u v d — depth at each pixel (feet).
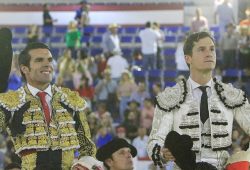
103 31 112.06
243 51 88.38
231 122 23.67
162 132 23.31
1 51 24.13
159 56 93.04
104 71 82.94
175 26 117.70
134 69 91.50
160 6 120.26
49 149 22.85
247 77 87.45
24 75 23.63
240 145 46.98
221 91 23.61
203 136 23.36
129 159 22.97
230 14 99.60
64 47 108.78
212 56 23.30
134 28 114.11
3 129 23.27
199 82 23.59
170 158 21.72
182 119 23.38
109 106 77.51
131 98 76.07
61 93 23.57
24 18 122.42
